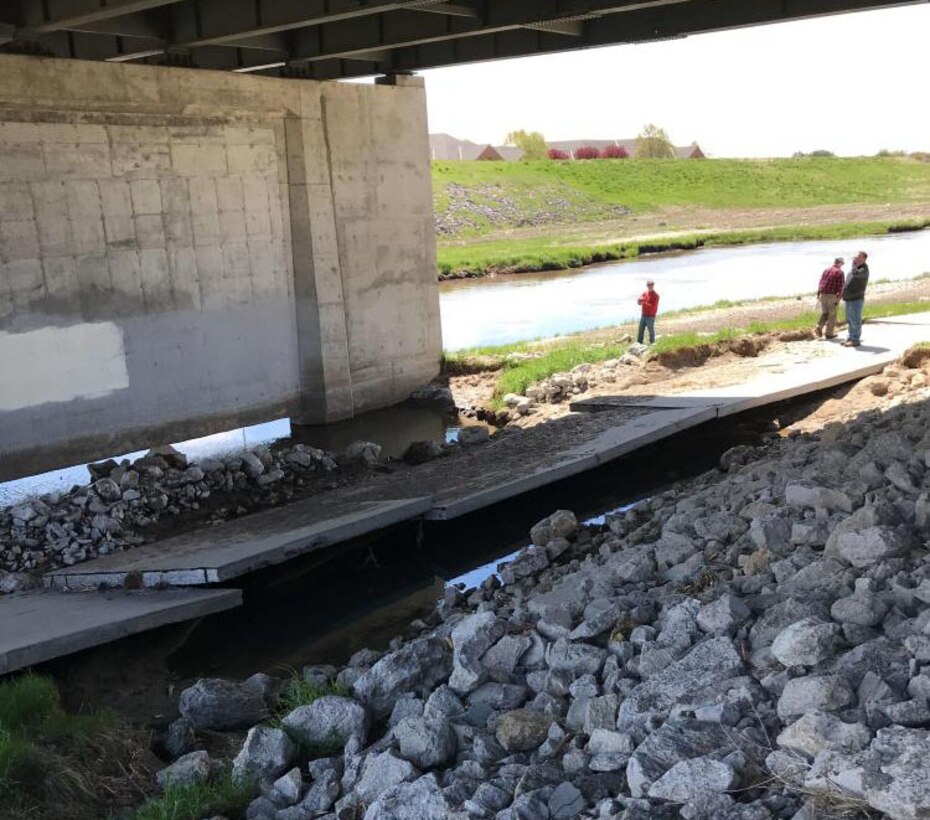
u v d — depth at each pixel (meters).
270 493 18.42
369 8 17.31
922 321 26.72
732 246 64.00
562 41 21.78
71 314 19.03
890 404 18.17
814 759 5.57
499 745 7.15
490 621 8.73
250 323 22.38
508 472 16.52
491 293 46.16
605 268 55.25
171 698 10.77
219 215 21.50
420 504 14.78
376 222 24.78
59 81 18.38
